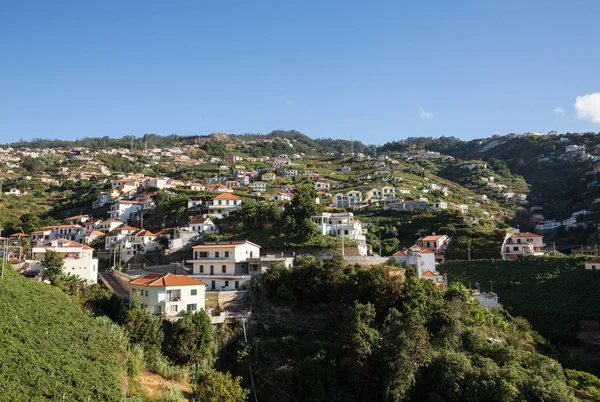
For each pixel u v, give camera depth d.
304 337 76.38
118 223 166.38
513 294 111.19
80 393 46.12
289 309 82.31
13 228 157.88
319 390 62.66
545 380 64.44
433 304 76.50
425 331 67.25
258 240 113.88
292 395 64.44
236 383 54.78
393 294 76.69
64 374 47.44
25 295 60.16
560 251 171.88
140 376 59.00
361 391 62.03
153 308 74.56
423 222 170.25
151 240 132.50
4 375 42.56
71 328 57.31
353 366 64.62
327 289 80.56
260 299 84.81
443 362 62.72
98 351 55.59
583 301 99.88
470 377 61.19
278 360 70.94
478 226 157.25
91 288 79.56
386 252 149.25
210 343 69.00
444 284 102.19
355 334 65.31
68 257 91.69
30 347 48.53
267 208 128.88
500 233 145.50
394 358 61.09
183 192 190.25
